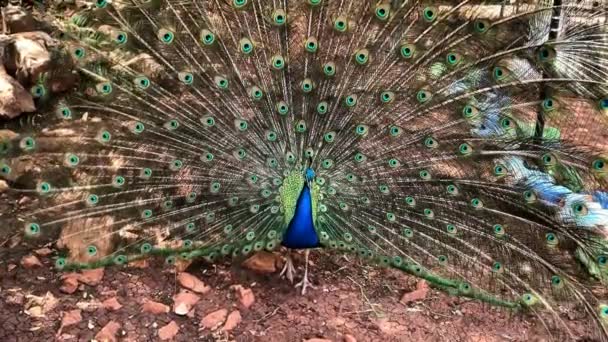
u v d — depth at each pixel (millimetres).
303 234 3045
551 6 2791
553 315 2811
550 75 2857
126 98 3070
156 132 3074
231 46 3072
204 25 3037
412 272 2951
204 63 3070
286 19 3045
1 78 4137
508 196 2984
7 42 4543
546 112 2918
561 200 2906
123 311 2982
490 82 2977
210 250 2988
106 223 2934
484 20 2934
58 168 2963
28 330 2771
